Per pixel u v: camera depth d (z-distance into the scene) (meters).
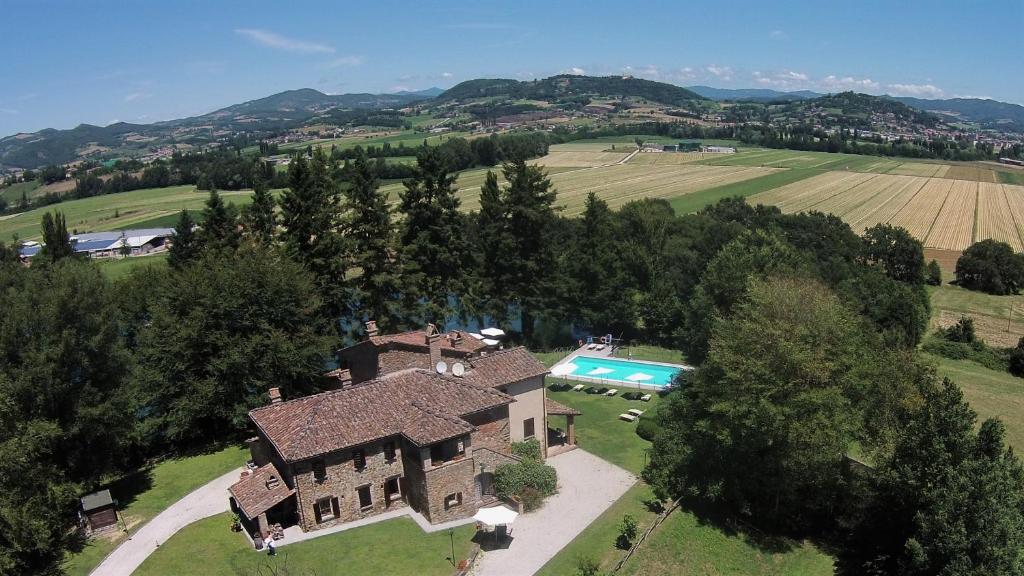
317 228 70.94
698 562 42.19
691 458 48.44
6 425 39.19
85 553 41.09
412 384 48.78
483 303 86.25
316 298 64.06
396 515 45.19
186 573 38.66
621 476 51.38
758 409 43.34
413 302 78.00
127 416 49.25
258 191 79.44
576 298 89.38
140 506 47.25
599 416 63.78
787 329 45.34
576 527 44.19
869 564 42.81
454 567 39.44
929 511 38.56
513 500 46.03
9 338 44.03
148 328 59.16
